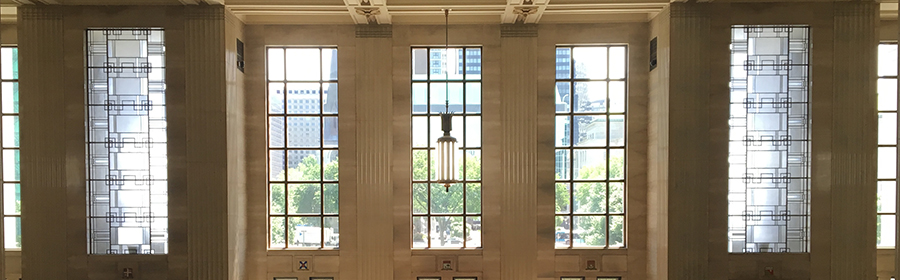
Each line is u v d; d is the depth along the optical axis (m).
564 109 12.38
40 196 10.62
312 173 12.38
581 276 12.20
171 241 10.62
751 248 10.85
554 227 12.27
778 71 10.90
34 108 10.62
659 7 10.91
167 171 10.66
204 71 10.46
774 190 10.88
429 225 12.47
